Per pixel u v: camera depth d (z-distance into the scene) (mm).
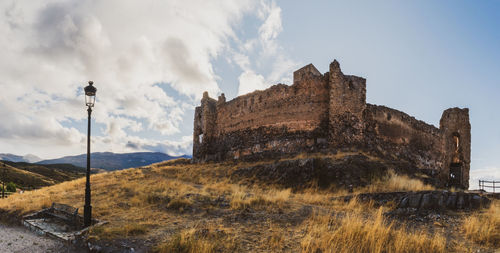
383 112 27828
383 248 7121
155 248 7496
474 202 11414
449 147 35250
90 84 11234
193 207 12094
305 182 18547
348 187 16688
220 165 29844
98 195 16344
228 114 37094
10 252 8016
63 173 119125
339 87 25469
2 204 15102
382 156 24172
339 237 7676
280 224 9461
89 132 10961
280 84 30453
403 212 11000
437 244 7191
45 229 10227
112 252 7449
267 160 26922
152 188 16953
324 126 26000
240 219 10141
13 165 108812
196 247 7230
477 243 7727
